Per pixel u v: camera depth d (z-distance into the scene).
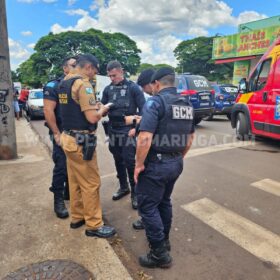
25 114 15.98
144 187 2.39
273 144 7.20
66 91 2.64
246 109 7.44
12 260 2.54
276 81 6.34
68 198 3.78
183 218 3.37
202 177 4.77
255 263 2.56
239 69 24.88
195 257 2.66
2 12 5.28
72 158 2.74
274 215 3.42
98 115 2.69
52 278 2.32
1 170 5.03
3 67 5.47
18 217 3.30
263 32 21.27
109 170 5.28
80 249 2.69
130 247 2.84
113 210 3.64
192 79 9.71
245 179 4.64
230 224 3.22
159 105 2.27
